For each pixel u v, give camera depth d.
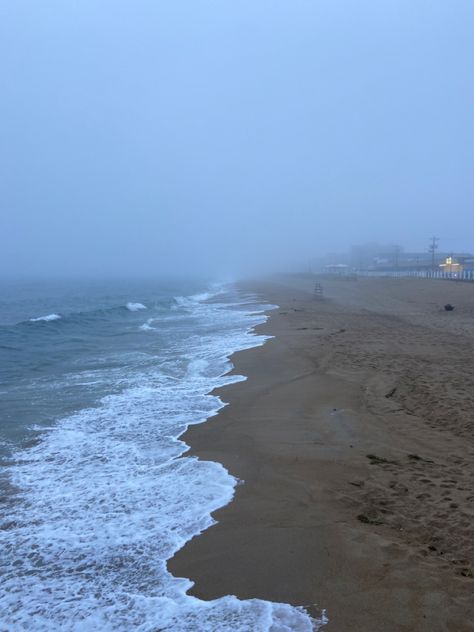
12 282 128.75
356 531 4.09
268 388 9.19
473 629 2.91
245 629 3.00
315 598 3.26
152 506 4.73
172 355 13.34
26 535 4.25
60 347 15.51
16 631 3.09
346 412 7.42
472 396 8.14
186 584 3.50
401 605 3.14
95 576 3.65
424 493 4.80
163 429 7.09
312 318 21.11
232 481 5.24
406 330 16.91
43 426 7.33
